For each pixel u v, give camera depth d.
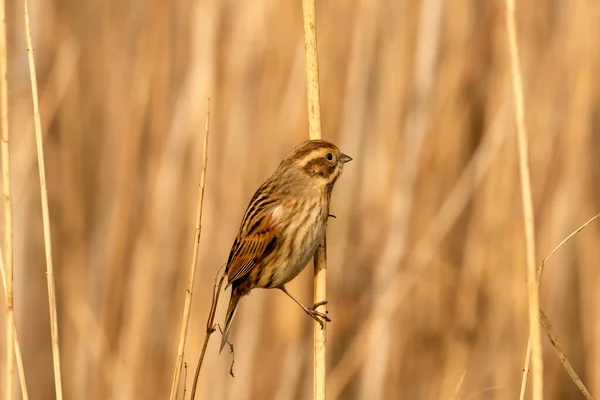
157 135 14.05
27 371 14.49
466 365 14.43
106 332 13.57
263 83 14.05
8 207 7.96
